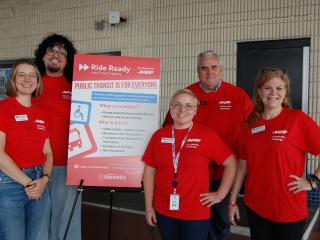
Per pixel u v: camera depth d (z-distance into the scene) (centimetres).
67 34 663
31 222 231
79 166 261
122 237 370
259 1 498
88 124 261
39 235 280
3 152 213
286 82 210
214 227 286
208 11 535
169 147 225
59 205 286
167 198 221
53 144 279
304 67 479
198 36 544
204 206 220
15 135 218
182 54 558
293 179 201
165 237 223
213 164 274
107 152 263
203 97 285
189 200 217
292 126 203
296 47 481
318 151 201
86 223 414
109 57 263
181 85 560
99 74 262
